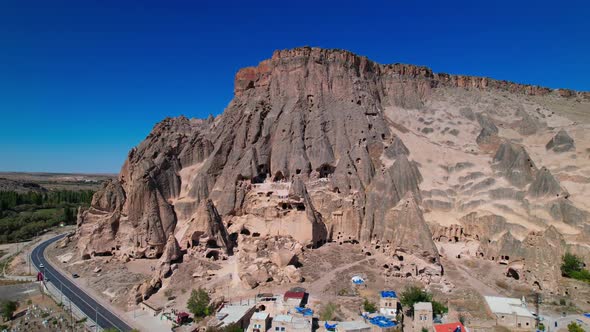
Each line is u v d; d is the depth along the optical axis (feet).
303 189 338.13
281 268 280.31
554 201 301.02
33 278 337.31
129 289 290.97
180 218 375.66
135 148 437.17
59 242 458.50
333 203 343.05
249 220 347.36
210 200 337.31
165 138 453.17
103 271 332.80
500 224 306.55
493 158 364.38
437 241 323.78
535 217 302.04
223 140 405.18
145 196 369.09
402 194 343.05
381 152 384.06
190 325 232.32
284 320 211.41
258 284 269.85
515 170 335.47
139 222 366.43
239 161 388.98
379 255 310.45
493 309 223.30
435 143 405.18
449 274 278.46
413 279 273.95
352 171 354.74
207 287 274.77
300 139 388.16
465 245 315.78
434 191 347.56
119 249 362.74
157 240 351.46
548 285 254.47
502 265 288.30
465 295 248.73
